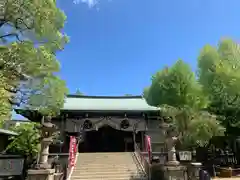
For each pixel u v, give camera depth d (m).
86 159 16.39
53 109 12.87
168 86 22.41
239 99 18.78
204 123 16.53
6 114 12.20
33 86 10.95
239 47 20.72
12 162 13.31
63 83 12.83
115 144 23.64
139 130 21.69
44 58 10.10
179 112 17.06
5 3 8.68
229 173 15.41
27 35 9.98
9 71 9.49
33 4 9.06
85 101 25.78
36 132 18.48
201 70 21.56
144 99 27.52
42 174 9.91
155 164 12.55
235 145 22.12
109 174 13.53
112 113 22.16
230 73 19.20
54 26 10.49
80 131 20.89
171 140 12.09
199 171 10.49
